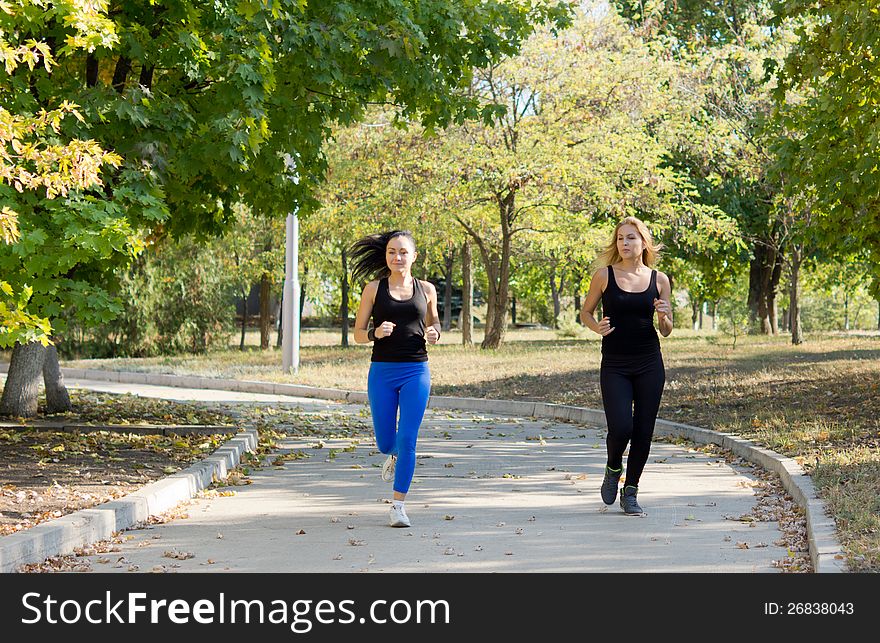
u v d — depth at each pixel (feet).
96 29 58.80
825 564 38.06
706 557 43.60
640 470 54.75
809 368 128.16
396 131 187.83
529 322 478.18
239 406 117.50
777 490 60.85
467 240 231.30
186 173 73.51
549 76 188.03
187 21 72.64
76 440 78.23
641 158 195.11
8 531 44.70
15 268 59.41
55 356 98.94
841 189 87.71
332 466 74.84
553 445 86.74
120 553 45.44
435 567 42.52
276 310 260.83
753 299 250.98
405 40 77.66
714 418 93.76
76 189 59.31
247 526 51.96
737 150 207.31
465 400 122.93
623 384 54.54
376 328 52.31
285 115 80.69
